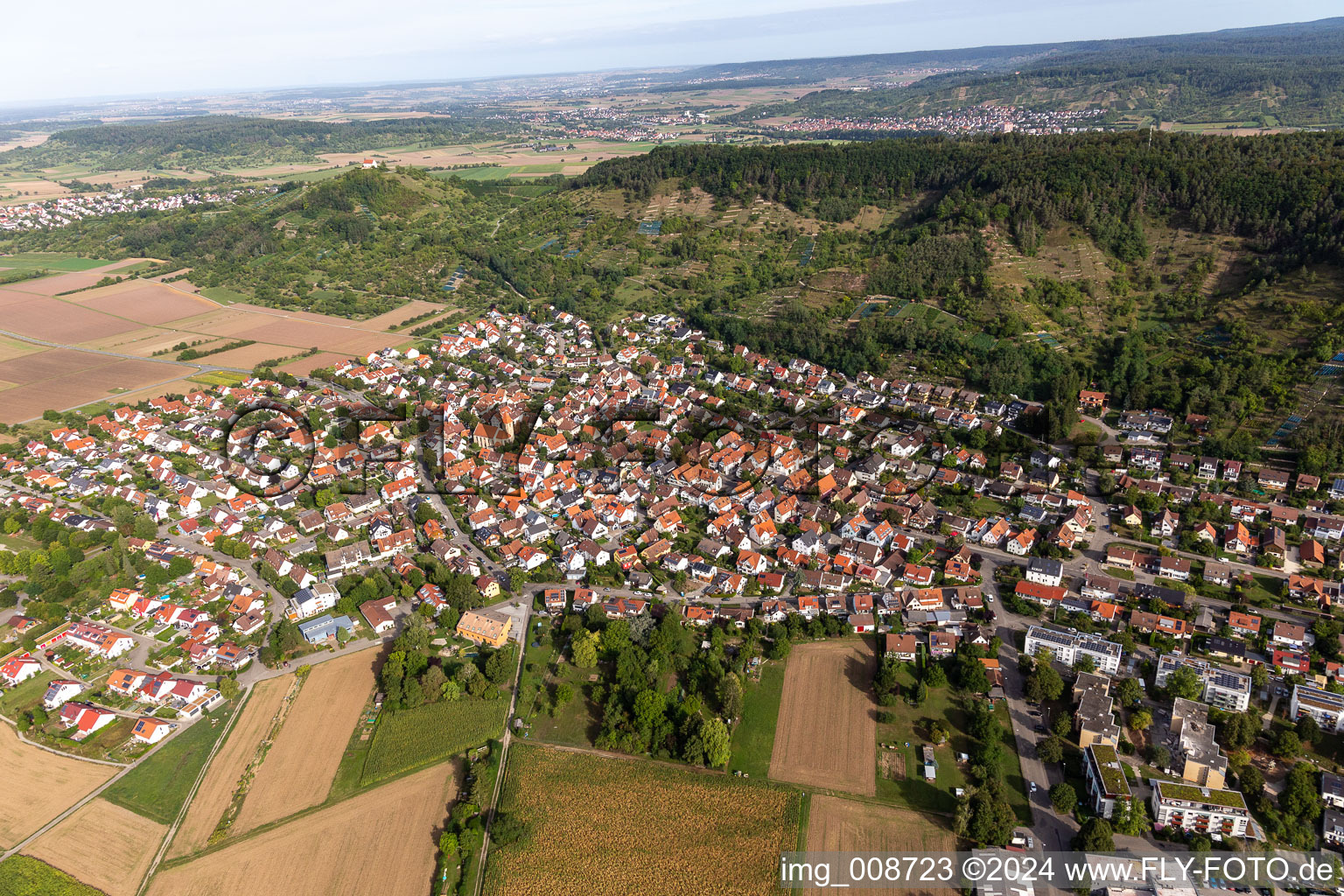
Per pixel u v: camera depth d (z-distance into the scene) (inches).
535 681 5871.1
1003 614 6437.0
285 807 4840.1
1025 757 5073.8
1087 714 5128.0
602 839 4611.2
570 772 5083.7
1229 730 4960.6
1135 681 5418.3
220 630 6530.5
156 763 5201.8
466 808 4741.6
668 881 4357.8
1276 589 6565.0
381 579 6934.1
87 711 5551.2
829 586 6815.9
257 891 4308.6
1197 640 5940.0
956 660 5841.5
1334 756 4931.1
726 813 4763.8
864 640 6264.8
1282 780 4795.8
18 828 4749.0
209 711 5654.5
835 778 4987.7
